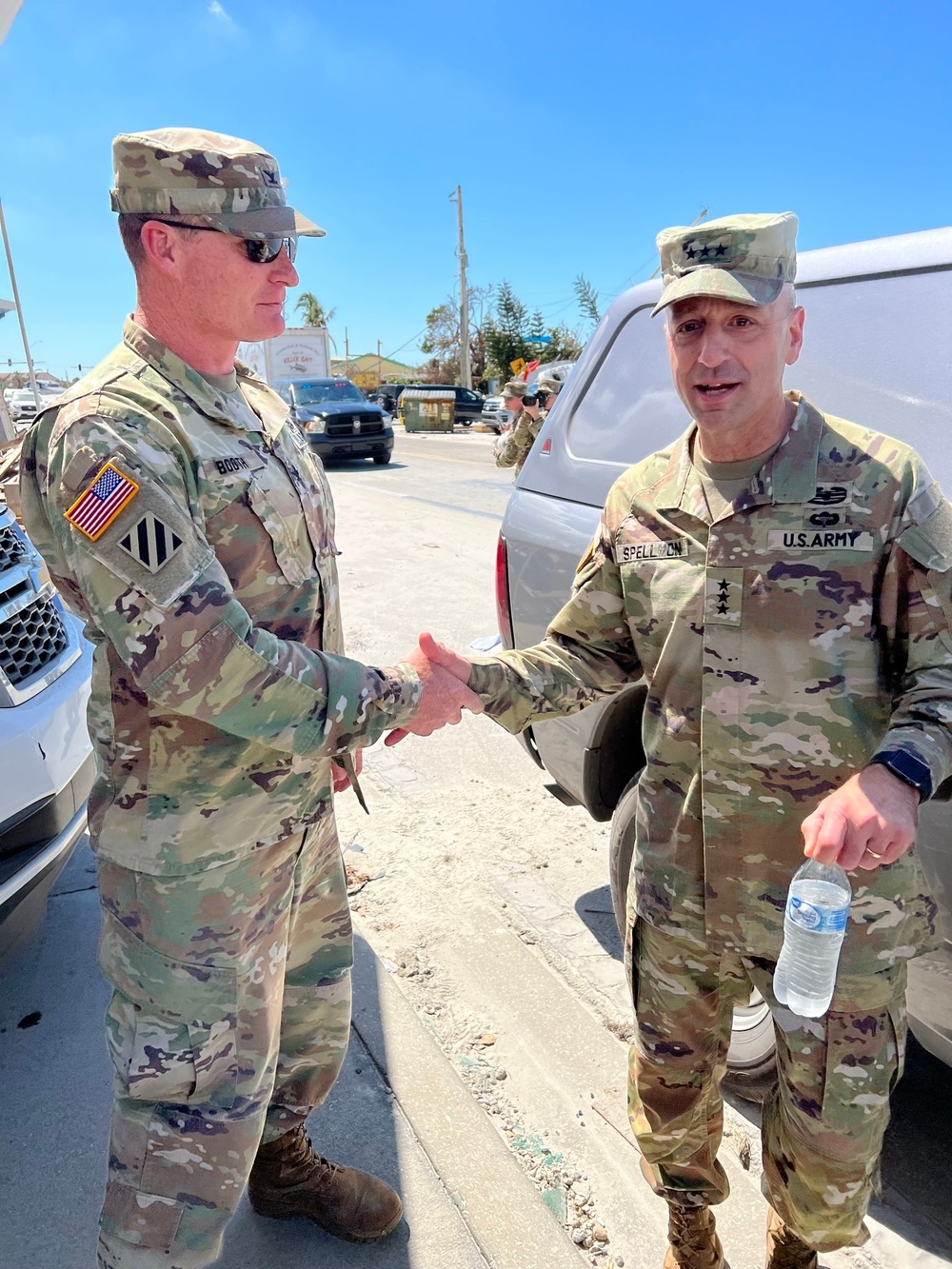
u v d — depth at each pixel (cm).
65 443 133
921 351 188
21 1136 223
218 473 144
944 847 158
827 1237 156
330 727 144
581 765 262
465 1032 256
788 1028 149
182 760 147
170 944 150
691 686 151
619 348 279
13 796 226
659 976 167
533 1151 218
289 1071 189
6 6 370
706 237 135
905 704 134
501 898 320
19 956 293
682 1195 174
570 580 262
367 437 1723
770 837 147
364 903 318
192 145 137
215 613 133
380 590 748
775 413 141
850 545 136
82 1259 192
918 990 175
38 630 257
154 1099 154
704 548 148
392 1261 191
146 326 148
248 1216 203
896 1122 225
